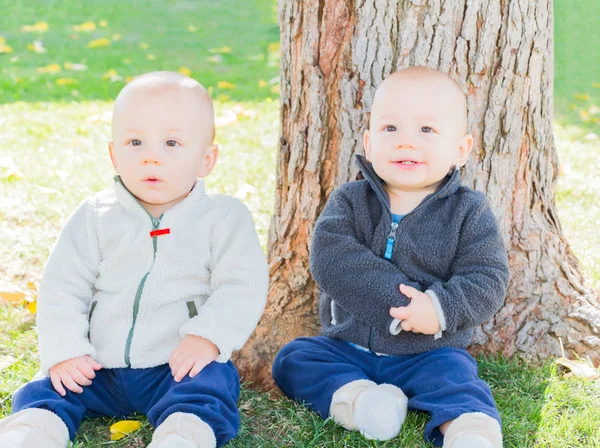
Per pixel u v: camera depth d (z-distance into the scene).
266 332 3.04
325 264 2.72
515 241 3.11
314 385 2.62
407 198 2.78
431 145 2.66
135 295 2.53
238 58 8.40
